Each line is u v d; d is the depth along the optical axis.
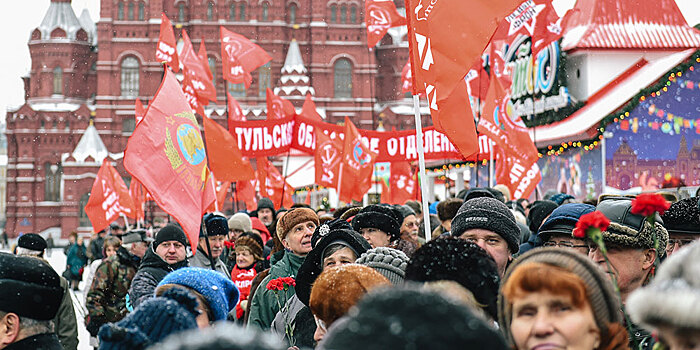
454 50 6.20
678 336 2.00
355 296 3.44
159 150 6.05
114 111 79.69
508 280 2.65
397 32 81.81
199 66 16.97
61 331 7.06
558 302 2.55
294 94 77.94
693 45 23.59
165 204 5.99
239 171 11.70
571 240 4.69
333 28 80.44
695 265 2.03
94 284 8.38
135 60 80.06
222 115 77.06
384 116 78.56
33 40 81.56
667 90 21.34
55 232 79.00
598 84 22.73
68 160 78.38
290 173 42.09
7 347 3.85
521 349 2.61
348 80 80.56
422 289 1.61
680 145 21.39
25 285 3.87
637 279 4.11
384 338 1.49
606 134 21.08
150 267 6.96
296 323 5.03
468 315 1.55
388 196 21.59
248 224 10.80
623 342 2.65
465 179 30.27
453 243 3.16
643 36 23.38
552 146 22.28
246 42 17.61
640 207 3.14
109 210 17.22
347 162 14.98
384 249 4.39
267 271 6.68
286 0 80.75
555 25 19.28
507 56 26.17
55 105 80.81
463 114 6.32
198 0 78.38
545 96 23.62
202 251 8.39
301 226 6.33
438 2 6.24
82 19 84.88
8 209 79.81
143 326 2.85
